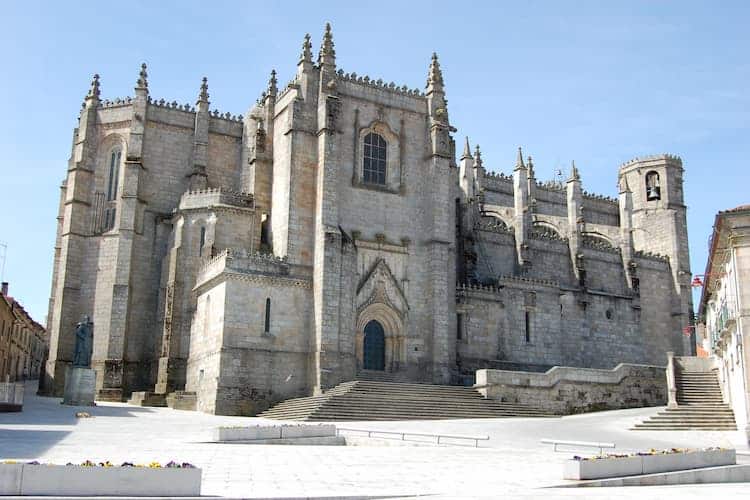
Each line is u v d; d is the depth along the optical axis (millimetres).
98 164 74875
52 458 23562
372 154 68562
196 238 67750
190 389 62250
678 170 103250
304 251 62562
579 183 89250
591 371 60969
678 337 92062
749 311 38375
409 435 36281
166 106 76062
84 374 55250
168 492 17297
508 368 72000
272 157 70562
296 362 59594
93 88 76188
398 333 65375
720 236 41625
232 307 57688
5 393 44562
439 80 71562
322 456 28031
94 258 72125
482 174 97438
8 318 92938
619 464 23391
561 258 86500
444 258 67250
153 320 71062
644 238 101500
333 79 66062
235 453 28125
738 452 34469
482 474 23656
